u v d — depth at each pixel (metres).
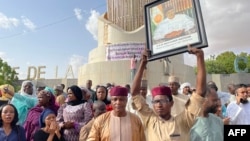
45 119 5.05
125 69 23.95
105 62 24.73
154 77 23.39
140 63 3.95
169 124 3.58
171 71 24.08
